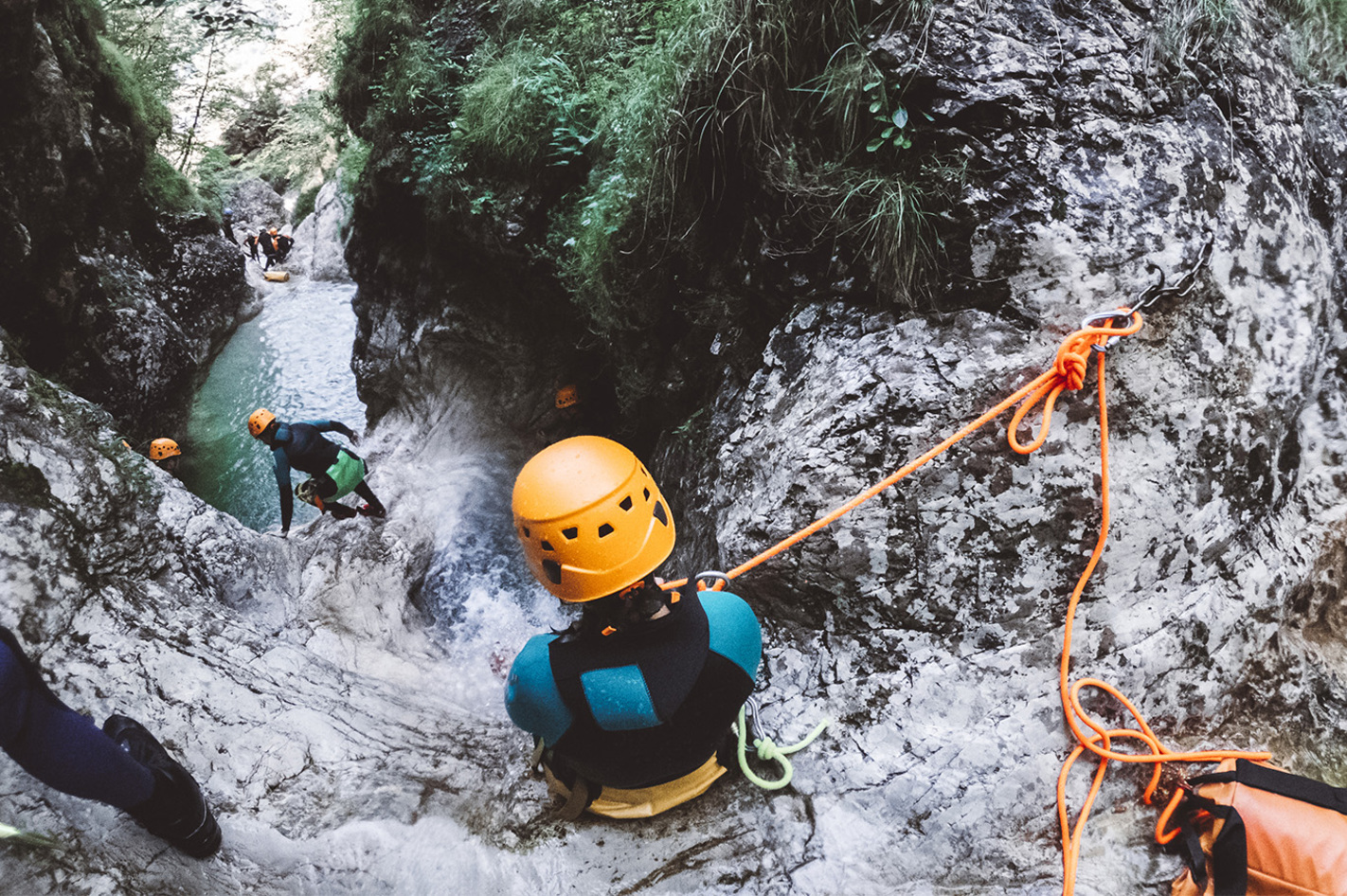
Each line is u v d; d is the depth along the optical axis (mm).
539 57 4961
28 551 2658
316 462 4840
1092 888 1985
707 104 2941
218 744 2475
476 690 3799
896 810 2193
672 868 2084
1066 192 2270
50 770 1668
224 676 2732
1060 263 2264
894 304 2539
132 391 8242
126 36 10391
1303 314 2477
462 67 5738
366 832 2234
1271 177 2457
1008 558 2359
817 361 2695
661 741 1729
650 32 4410
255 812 2293
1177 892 1944
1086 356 2180
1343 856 1744
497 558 5348
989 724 2305
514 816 2244
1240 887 1857
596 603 1633
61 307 7289
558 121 4906
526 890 2049
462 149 5434
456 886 2068
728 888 2043
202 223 11391
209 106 16500
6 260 6477
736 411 3195
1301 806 1866
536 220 5258
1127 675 2350
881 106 2424
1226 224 2346
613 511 1547
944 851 2105
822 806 2213
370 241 7387
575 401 5836
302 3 19297
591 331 4984
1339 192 2725
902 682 2406
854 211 2564
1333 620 2715
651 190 3465
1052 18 2377
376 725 2775
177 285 10562
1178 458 2373
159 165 10922
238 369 10656
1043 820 2150
